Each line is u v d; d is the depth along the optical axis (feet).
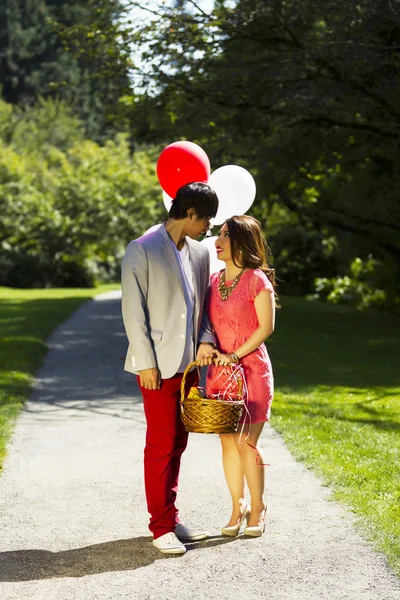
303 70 47.55
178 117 53.62
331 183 66.74
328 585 12.60
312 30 48.39
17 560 13.91
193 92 51.47
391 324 66.74
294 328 62.69
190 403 13.74
